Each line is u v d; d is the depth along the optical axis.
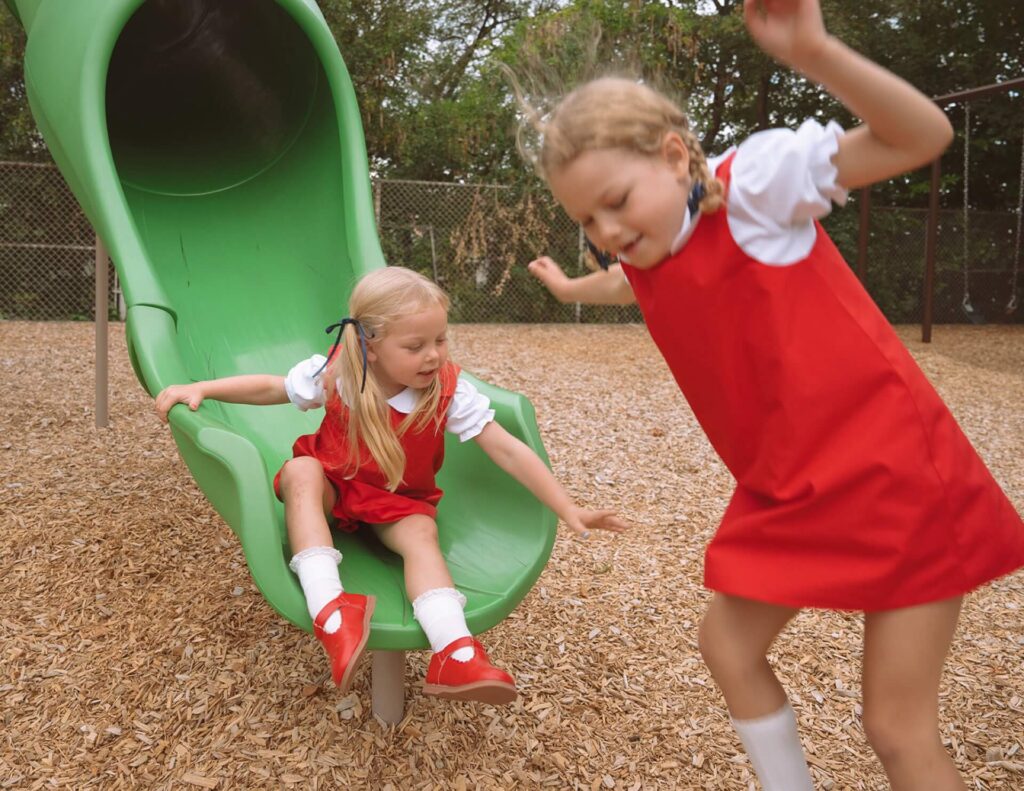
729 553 1.48
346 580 1.98
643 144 1.33
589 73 1.51
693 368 1.50
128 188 3.50
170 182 3.58
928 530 1.35
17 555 3.00
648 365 7.45
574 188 1.37
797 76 12.40
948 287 12.44
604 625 2.75
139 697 2.28
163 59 3.90
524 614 2.80
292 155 3.55
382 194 10.08
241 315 3.22
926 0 12.27
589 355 7.93
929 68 12.73
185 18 3.82
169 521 3.32
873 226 11.96
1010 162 13.15
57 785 1.97
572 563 3.20
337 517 2.13
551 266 1.92
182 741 2.12
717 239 1.39
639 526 3.60
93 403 5.08
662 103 1.37
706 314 1.43
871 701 1.43
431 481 2.16
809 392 1.38
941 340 10.16
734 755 2.15
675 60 10.52
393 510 2.05
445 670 1.75
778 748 1.54
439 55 12.52
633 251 1.41
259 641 2.55
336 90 3.27
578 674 2.47
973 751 2.16
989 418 5.92
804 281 1.38
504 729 2.21
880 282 12.03
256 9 3.51
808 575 1.39
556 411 5.47
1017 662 2.60
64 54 3.08
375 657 2.19
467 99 10.73
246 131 3.73
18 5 3.68
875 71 1.18
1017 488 4.41
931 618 1.37
